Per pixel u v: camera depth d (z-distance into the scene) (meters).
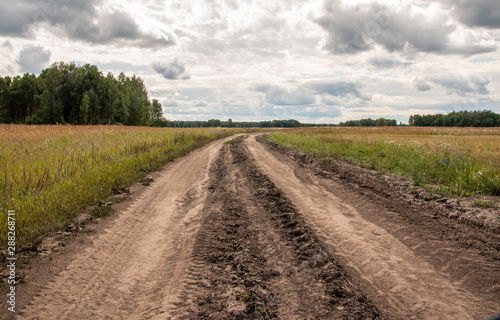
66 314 2.85
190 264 3.94
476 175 7.54
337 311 2.88
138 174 9.58
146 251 4.38
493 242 4.38
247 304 3.00
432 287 3.27
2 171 7.30
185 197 7.62
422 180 8.09
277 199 7.04
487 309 2.85
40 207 5.29
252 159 14.48
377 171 10.17
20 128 22.14
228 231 5.12
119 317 2.83
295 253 4.24
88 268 3.78
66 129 24.16
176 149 16.75
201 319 2.78
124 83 88.62
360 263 3.86
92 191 6.84
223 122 164.75
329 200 7.01
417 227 5.12
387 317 2.78
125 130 30.98
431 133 45.34
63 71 63.66
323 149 17.41
